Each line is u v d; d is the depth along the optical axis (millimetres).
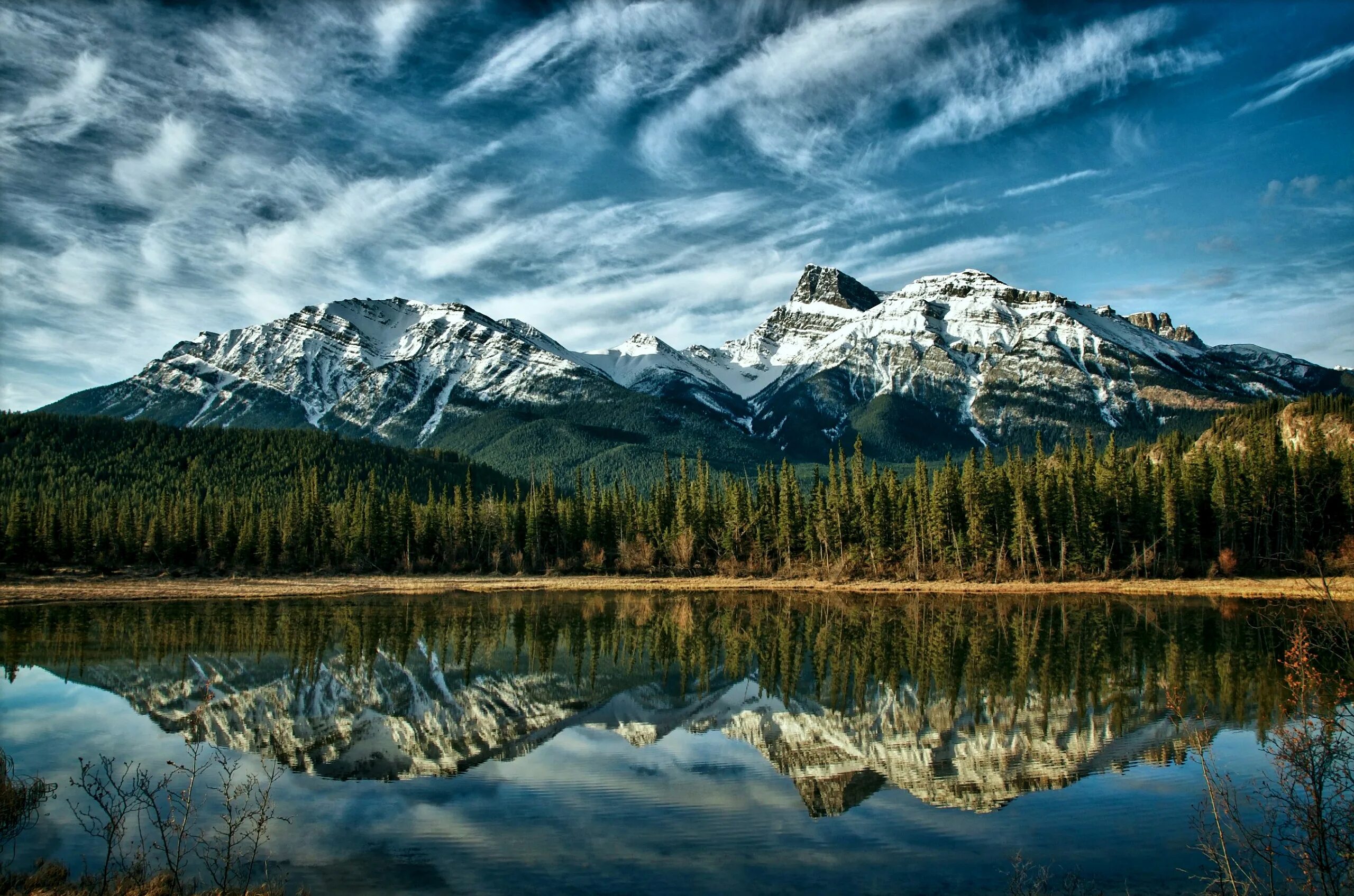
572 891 23094
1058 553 121188
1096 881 23375
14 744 38625
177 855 23828
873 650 65250
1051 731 40188
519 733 41688
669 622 84875
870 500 134000
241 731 41500
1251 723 40781
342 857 25438
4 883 21984
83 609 91438
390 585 121250
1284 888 21234
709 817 29047
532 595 112000
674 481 158875
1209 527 117875
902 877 24016
